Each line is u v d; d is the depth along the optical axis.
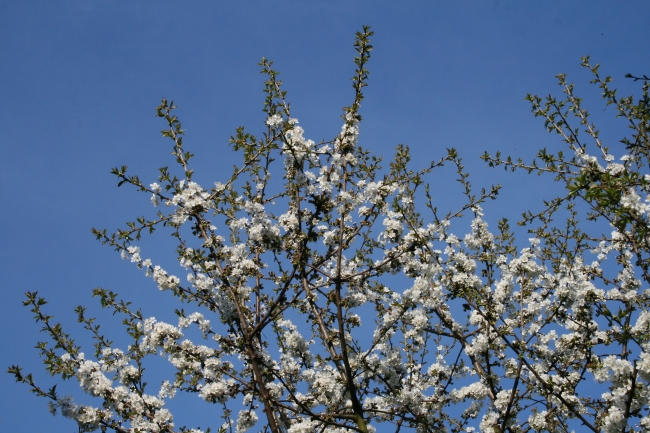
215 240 8.48
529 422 8.45
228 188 8.68
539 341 9.18
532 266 8.86
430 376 9.84
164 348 8.25
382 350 8.89
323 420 7.51
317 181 8.47
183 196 8.41
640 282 9.09
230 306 8.41
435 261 8.77
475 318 9.08
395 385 8.73
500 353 9.19
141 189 8.41
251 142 8.33
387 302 9.12
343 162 8.69
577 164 8.88
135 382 8.29
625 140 8.55
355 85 8.63
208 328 8.55
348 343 8.91
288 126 7.71
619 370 7.51
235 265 8.51
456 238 9.52
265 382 9.04
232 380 8.44
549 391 7.80
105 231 8.52
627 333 6.99
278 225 8.64
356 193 8.79
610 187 6.89
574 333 8.49
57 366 7.67
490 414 8.74
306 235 7.78
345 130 8.61
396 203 8.08
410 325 9.84
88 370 7.81
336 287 8.37
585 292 8.22
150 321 8.48
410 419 8.44
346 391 8.60
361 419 7.64
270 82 8.41
